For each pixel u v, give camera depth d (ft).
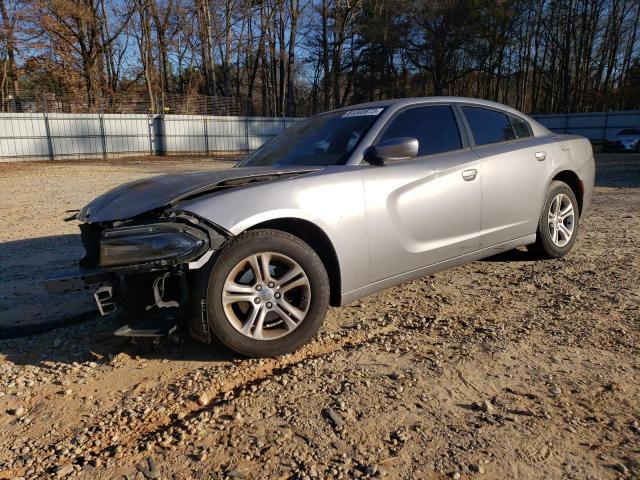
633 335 10.87
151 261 9.10
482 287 14.40
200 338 9.78
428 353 10.35
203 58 150.00
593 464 6.93
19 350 11.14
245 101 133.39
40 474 7.12
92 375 9.89
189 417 8.40
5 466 7.31
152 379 9.65
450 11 140.46
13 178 57.16
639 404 8.31
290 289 10.28
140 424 8.26
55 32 119.75
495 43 149.38
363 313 12.69
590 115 116.57
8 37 116.67
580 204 17.58
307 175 10.81
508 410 8.24
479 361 9.93
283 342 10.21
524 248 18.33
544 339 10.84
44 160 95.55
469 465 6.98
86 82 126.72
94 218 10.18
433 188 12.38
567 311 12.34
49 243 21.79
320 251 11.15
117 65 147.64
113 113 109.40
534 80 183.73
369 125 12.36
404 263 11.99
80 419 8.45
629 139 87.45
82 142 100.63
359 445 7.48
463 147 13.75
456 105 14.20
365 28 149.48
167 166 77.82
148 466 7.20
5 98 106.42
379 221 11.34
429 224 12.35
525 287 14.25
